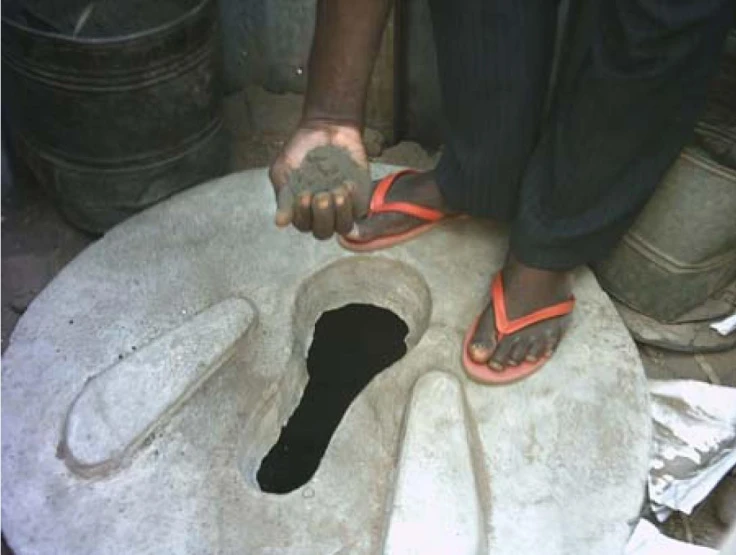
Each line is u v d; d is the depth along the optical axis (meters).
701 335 1.68
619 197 1.34
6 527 1.24
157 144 1.68
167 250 1.57
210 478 1.30
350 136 1.30
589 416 1.38
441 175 1.51
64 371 1.40
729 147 1.42
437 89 1.93
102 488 1.28
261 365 1.43
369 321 1.73
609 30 1.15
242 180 1.68
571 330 1.48
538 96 1.37
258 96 2.06
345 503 1.29
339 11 1.26
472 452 1.33
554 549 1.25
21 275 1.77
